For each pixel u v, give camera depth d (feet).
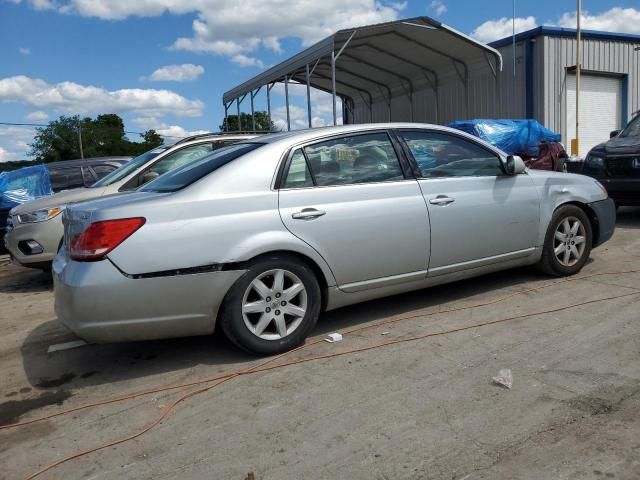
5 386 13.19
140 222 12.17
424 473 8.55
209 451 9.60
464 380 11.53
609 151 28.32
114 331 12.20
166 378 12.83
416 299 17.33
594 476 8.16
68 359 14.66
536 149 39.65
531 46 58.08
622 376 11.21
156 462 9.39
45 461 9.70
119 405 11.66
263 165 13.57
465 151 16.62
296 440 9.73
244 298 13.01
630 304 15.34
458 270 16.15
